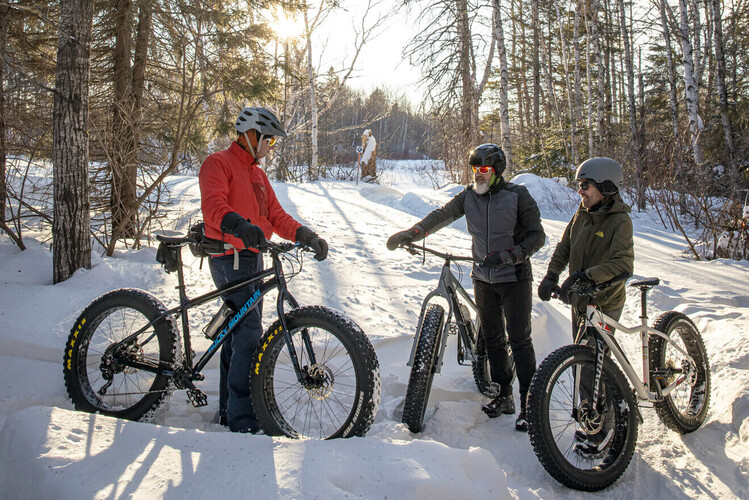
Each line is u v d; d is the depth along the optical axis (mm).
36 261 5309
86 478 2281
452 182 23328
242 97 9219
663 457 3152
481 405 3736
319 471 2299
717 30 15391
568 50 25844
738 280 6926
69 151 4859
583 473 2807
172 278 5207
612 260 3127
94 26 7559
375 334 4223
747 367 4012
